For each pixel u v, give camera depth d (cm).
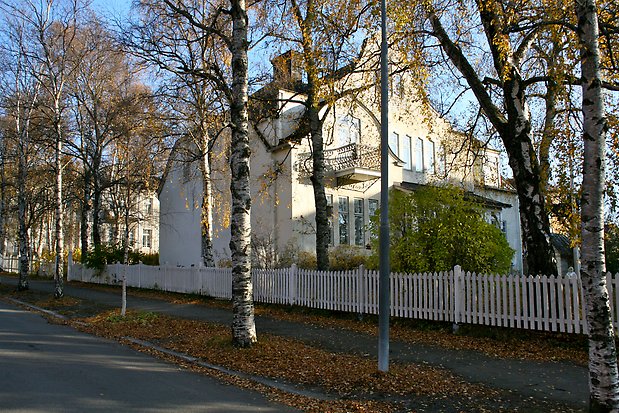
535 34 1257
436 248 1320
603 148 597
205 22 1511
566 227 1305
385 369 818
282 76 1789
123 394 690
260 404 671
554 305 1032
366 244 2283
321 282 1526
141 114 1941
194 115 1898
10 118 2791
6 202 3794
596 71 607
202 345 1053
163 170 2106
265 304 1706
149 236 5441
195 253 3041
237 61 1056
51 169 2992
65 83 2538
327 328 1293
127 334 1229
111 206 3309
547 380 789
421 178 2734
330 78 1403
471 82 1338
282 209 2297
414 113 2645
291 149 2094
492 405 666
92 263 2900
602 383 560
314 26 1377
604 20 1121
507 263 1341
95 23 2320
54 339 1141
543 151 1312
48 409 612
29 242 4728
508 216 3164
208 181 2180
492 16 1182
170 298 2067
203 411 627
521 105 1263
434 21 1331
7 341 1085
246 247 1039
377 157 2327
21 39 2239
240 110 1049
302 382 782
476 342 1081
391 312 1320
